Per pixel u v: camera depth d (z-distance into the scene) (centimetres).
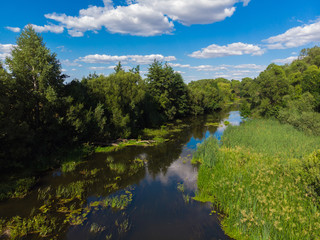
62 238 798
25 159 1516
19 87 1561
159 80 4153
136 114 2859
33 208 985
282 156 1528
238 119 4819
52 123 1744
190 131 3234
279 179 1135
